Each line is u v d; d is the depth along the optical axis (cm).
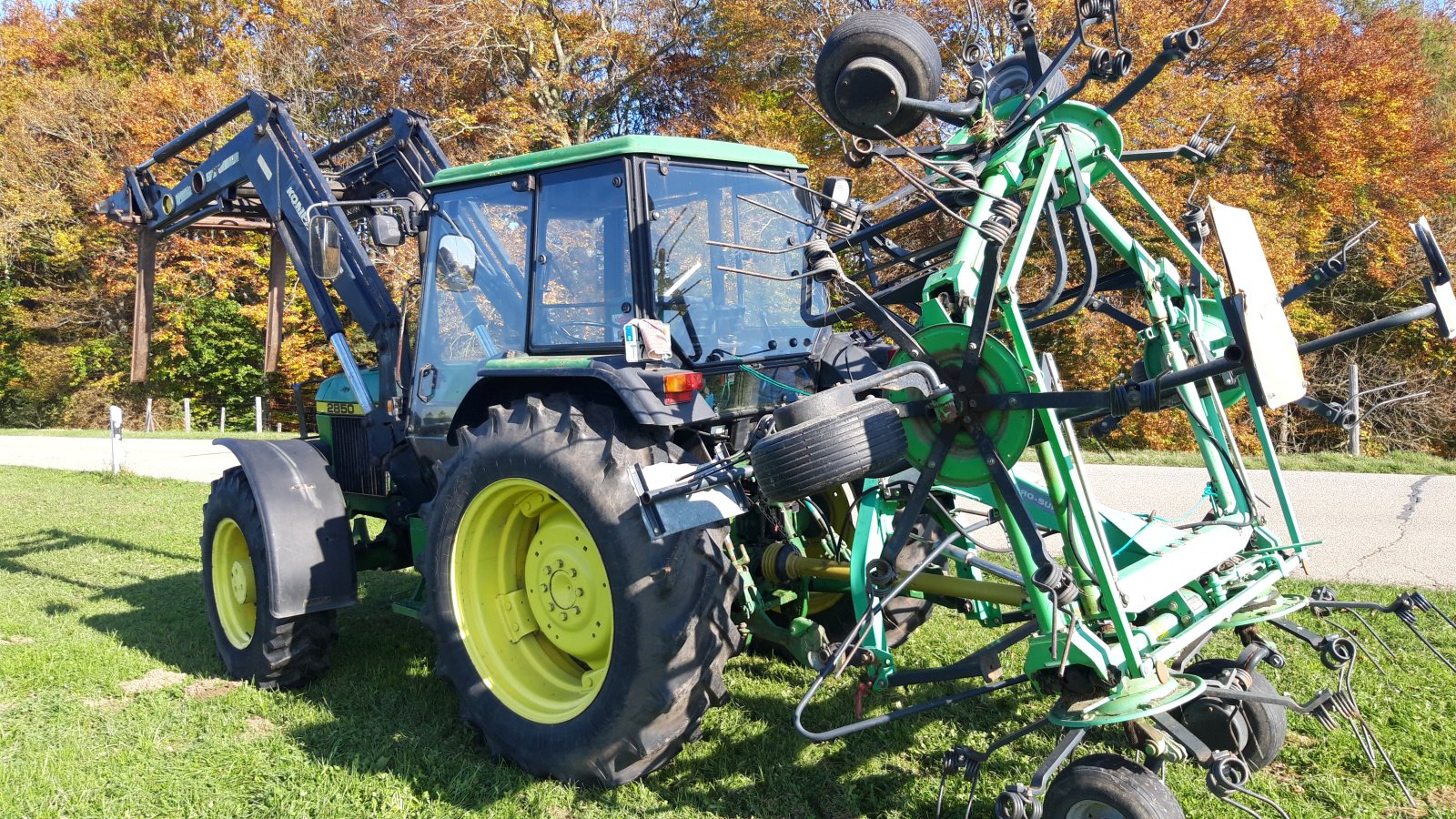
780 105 1742
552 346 377
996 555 619
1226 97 1332
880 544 324
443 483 365
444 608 365
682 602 308
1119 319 372
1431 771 321
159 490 1102
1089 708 257
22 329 2677
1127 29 1269
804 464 252
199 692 438
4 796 328
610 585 317
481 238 405
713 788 331
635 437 335
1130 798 245
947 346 280
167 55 2447
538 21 1834
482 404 396
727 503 317
